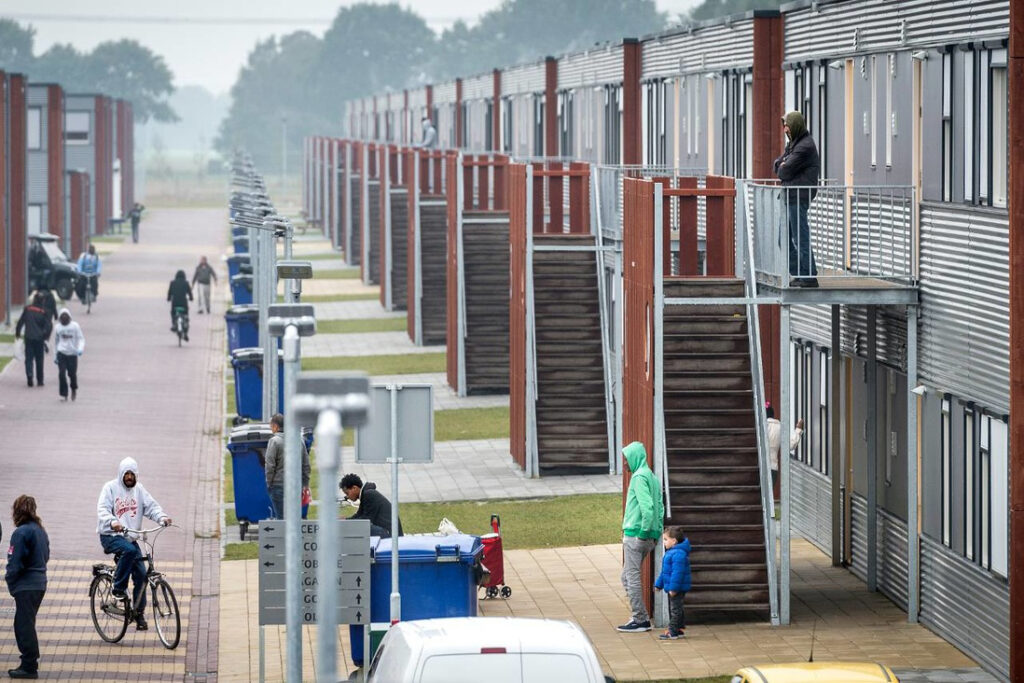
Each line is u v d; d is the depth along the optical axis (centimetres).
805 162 5909
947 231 5562
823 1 6969
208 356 13638
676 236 8212
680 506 6022
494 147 18162
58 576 6594
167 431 10081
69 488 8275
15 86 16025
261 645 4691
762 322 8025
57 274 17925
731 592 5928
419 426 4578
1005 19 5097
